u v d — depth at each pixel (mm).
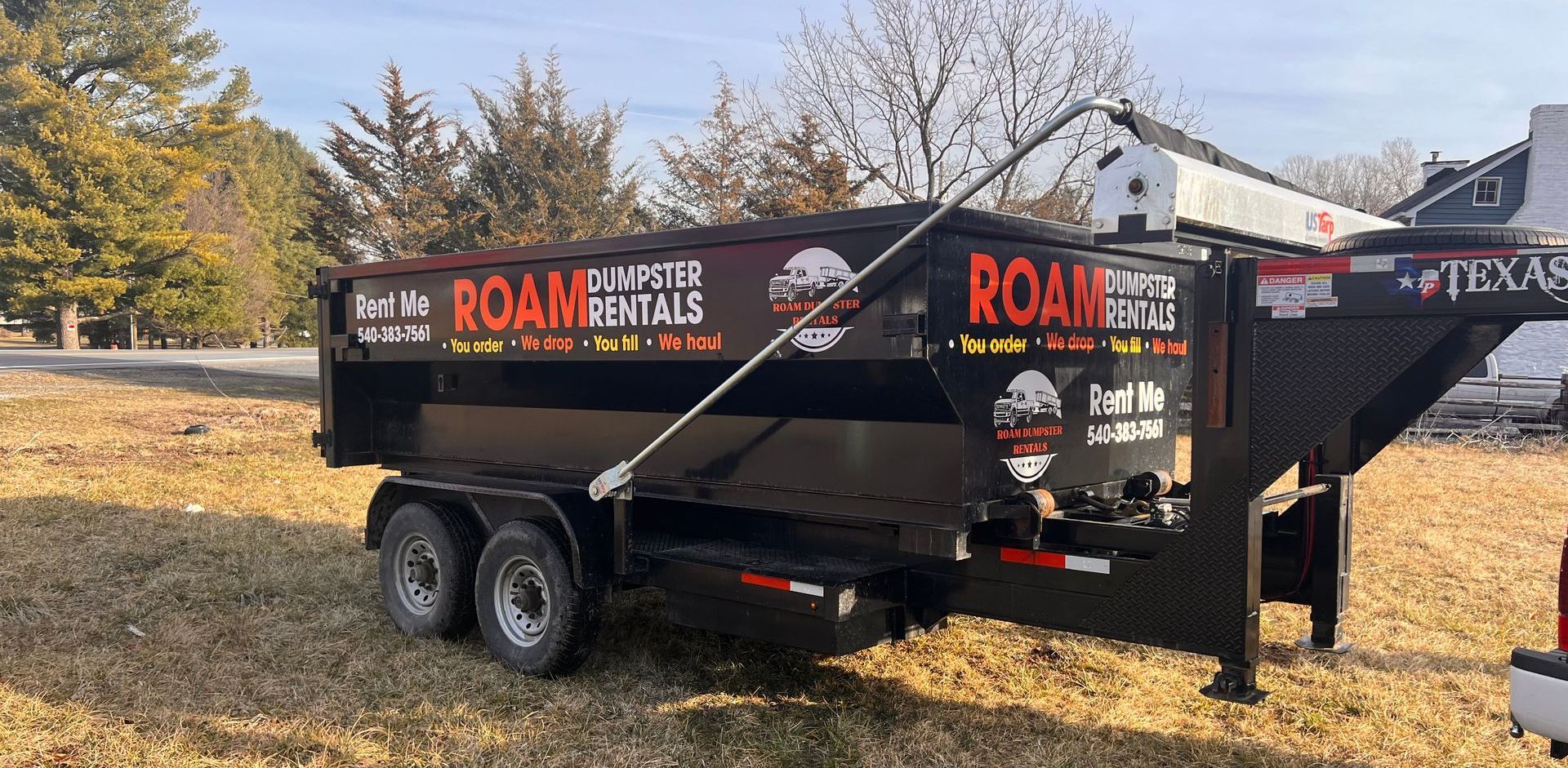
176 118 43438
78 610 6059
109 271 41594
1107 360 4746
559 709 4578
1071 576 3893
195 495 9859
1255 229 3688
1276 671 5133
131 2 40688
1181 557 3619
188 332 49031
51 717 4430
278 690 4816
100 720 4418
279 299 59594
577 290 4934
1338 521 4445
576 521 4809
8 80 37812
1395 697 4734
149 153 40750
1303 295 3305
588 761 4059
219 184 54719
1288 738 4312
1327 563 4477
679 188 23578
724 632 4516
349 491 10391
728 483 4531
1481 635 5734
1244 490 3465
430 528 5574
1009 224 3965
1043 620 3994
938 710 4566
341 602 6324
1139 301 4988
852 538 4508
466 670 5094
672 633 5676
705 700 4684
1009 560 4066
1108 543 3977
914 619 4434
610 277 4781
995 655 5324
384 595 5902
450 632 5535
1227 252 3574
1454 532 8570
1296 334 3338
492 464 5680
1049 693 4785
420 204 24703
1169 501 4852
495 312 5359
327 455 6312
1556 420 14922
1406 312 3113
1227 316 3467
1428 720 4488
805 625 4195
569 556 4855
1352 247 3443
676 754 4102
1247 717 4527
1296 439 3355
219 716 4488
